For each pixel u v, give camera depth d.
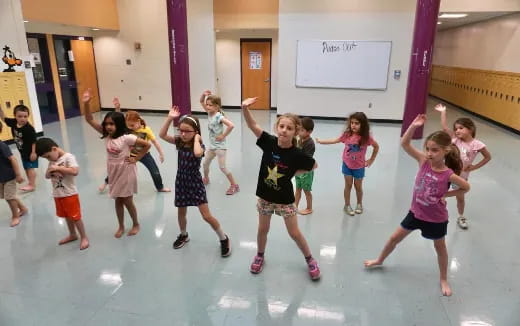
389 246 2.36
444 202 2.06
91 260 2.56
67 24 7.70
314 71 8.49
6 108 5.95
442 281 2.26
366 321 1.99
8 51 5.93
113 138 2.63
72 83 8.84
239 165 4.88
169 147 5.80
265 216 2.25
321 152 5.61
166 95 9.62
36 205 3.50
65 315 2.02
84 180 4.21
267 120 8.61
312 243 2.81
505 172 4.65
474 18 8.54
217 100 3.69
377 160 5.16
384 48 8.03
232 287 2.27
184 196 2.48
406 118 6.63
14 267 2.47
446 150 1.96
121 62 9.59
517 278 2.38
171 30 6.65
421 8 6.00
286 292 2.23
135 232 2.94
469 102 9.55
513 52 7.26
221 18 8.95
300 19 8.23
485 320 2.00
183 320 1.99
